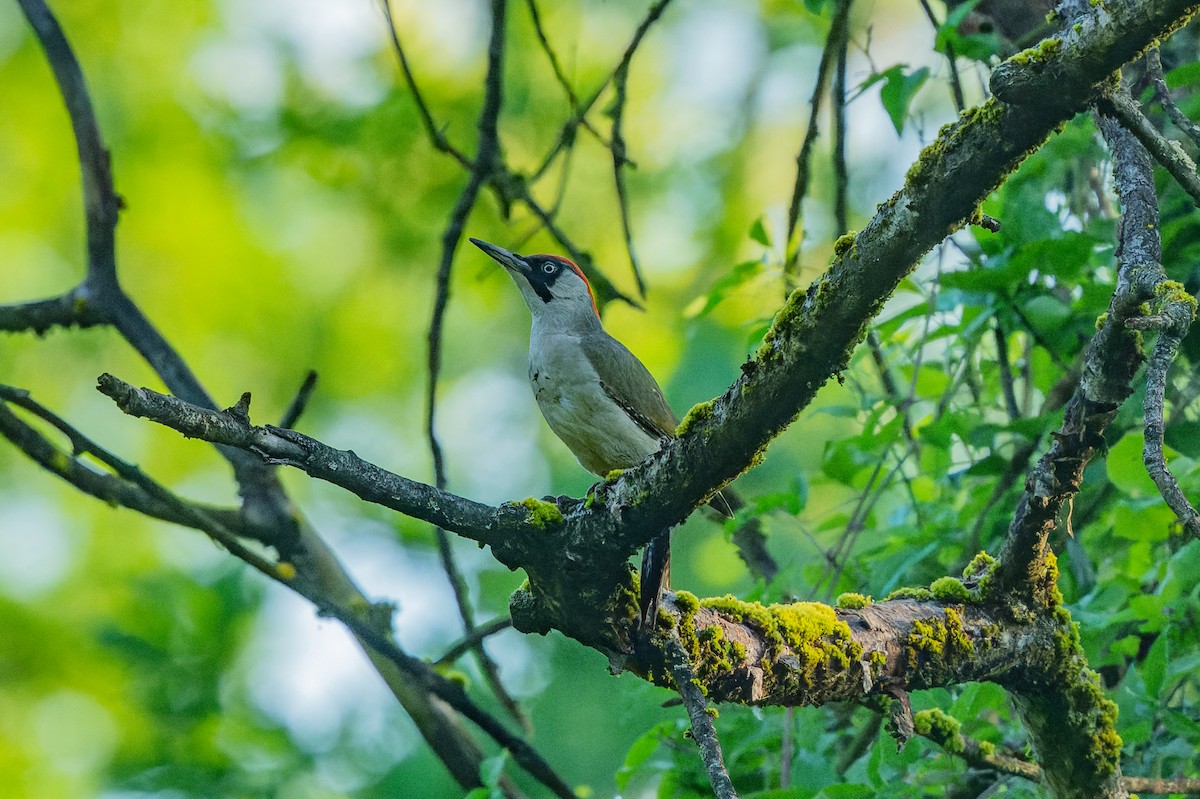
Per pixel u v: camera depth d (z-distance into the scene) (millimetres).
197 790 13836
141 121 18719
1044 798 8609
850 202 16391
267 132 18328
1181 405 9656
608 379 11359
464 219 11289
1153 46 5465
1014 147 5625
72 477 9680
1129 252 6301
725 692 7266
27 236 19312
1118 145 6836
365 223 19078
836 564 10391
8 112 18922
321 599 9625
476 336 19859
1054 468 7020
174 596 15094
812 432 15266
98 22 18906
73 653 17781
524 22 17922
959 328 10547
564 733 15469
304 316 19328
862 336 6180
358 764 14891
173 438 19438
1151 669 8609
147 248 18969
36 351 19344
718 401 6562
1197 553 8938
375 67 18062
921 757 9172
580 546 6836
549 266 12562
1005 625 7816
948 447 10688
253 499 10945
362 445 19203
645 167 18734
